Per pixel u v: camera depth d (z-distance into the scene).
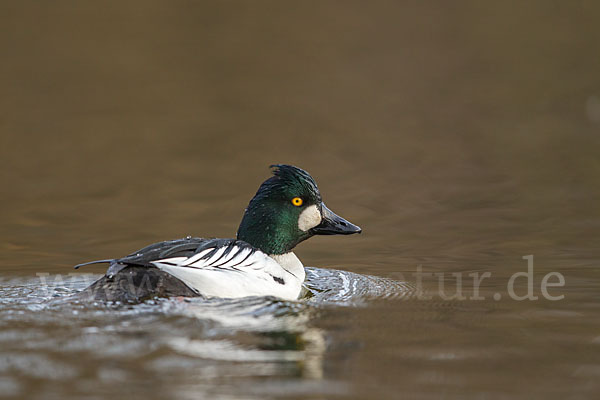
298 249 12.82
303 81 25.73
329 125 21.55
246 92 24.64
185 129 21.06
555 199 15.33
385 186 16.52
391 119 22.22
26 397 5.93
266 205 10.71
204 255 9.22
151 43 28.69
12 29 28.95
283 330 7.69
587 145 19.42
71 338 7.15
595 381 6.49
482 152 19.06
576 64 27.08
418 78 26.20
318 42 29.58
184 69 26.52
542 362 6.93
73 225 13.80
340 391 6.19
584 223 13.63
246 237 10.74
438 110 23.06
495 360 6.96
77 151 19.03
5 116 21.69
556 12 32.91
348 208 15.05
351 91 25.02
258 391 6.13
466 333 7.80
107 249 12.35
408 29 30.98
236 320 7.91
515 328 7.98
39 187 16.34
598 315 8.53
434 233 13.38
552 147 19.36
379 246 12.73
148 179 16.94
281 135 20.55
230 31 30.45
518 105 23.38
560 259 11.46
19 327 7.48
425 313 8.58
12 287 9.82
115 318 7.79
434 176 17.23
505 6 33.94
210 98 23.84
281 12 32.94
